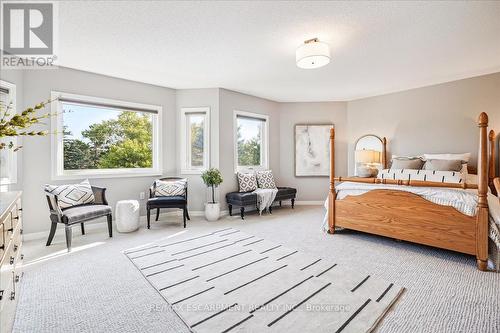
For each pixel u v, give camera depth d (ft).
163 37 8.61
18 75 10.23
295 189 17.16
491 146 11.77
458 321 5.10
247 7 6.93
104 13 7.16
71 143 11.98
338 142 18.31
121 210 11.47
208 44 9.19
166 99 14.83
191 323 5.07
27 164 10.51
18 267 6.29
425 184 8.93
